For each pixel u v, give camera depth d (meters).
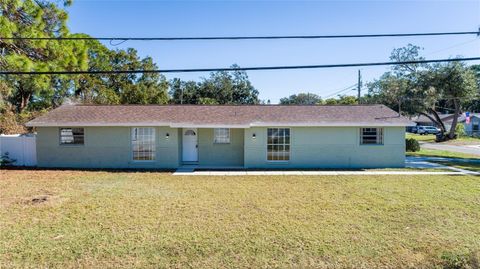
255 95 48.09
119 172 14.51
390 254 5.70
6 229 6.85
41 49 13.20
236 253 5.73
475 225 7.22
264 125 15.57
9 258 5.48
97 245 6.04
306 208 8.57
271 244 6.12
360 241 6.27
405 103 34.94
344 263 5.38
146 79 37.09
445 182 12.30
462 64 32.16
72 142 16.02
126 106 18.34
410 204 9.01
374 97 39.91
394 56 35.81
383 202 9.23
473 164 17.64
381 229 6.95
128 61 35.97
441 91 32.97
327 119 16.12
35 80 13.36
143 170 15.12
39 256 5.57
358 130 16.12
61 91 20.64
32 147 16.33
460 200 9.48
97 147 15.91
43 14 13.35
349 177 13.35
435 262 5.40
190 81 46.38
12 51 12.59
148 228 6.96
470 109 64.44
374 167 16.16
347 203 9.11
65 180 12.47
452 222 7.43
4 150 16.36
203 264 5.32
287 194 10.20
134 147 15.98
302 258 5.55
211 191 10.61
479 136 43.59
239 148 16.78
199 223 7.30
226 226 7.11
